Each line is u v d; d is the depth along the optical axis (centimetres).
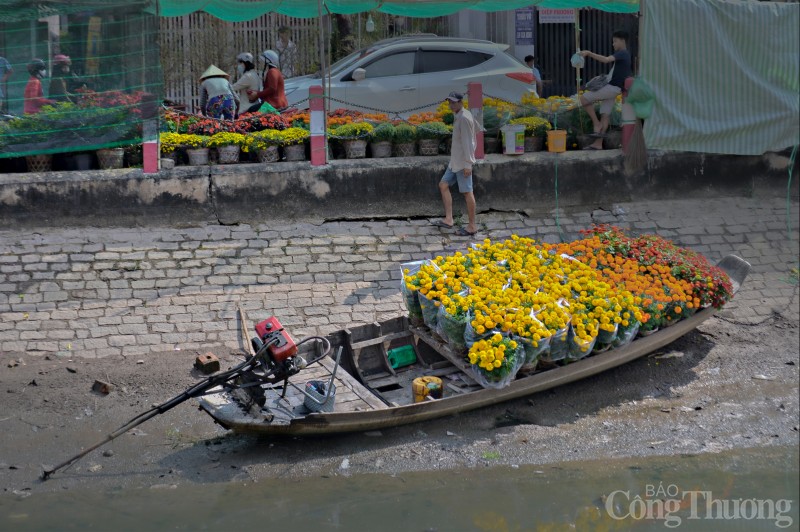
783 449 827
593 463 800
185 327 1005
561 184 1284
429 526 694
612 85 1318
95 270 1077
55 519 698
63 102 1130
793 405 905
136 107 1145
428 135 1274
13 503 725
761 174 1347
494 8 1452
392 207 1240
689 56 1272
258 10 1412
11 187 1132
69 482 760
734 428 864
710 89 1287
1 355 947
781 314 1094
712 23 1269
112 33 1127
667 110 1275
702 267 979
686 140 1291
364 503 727
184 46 1795
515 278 905
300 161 1247
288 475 772
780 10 1288
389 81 1514
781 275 1172
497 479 770
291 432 779
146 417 764
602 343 887
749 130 1306
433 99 1522
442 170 1249
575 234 1234
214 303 1044
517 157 1278
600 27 1808
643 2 1251
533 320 833
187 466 786
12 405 870
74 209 1152
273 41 1828
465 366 858
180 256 1116
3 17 1097
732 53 1280
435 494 744
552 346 854
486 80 1539
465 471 782
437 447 820
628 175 1303
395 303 1066
